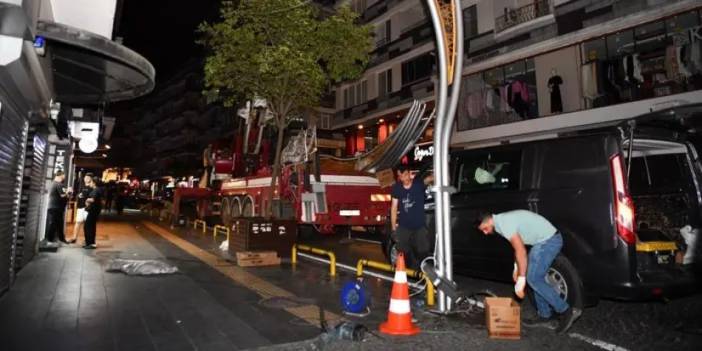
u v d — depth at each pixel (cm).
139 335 412
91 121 1188
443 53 512
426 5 541
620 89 1574
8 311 485
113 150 7362
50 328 428
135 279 679
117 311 495
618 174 441
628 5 1524
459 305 529
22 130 605
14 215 599
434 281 508
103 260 857
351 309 504
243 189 1498
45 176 923
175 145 5994
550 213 488
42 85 590
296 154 1214
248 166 1502
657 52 1488
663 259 469
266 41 961
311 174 1166
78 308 504
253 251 869
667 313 512
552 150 508
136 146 7500
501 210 546
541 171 512
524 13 1884
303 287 639
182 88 6044
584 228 455
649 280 429
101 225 1788
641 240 464
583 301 441
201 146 5278
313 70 933
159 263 755
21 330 420
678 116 482
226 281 675
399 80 2697
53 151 1034
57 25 459
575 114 1689
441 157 518
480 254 581
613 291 433
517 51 1889
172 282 659
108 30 697
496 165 580
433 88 2397
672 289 443
